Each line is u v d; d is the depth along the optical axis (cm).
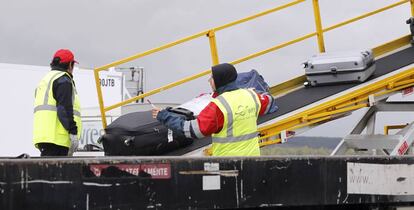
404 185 633
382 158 621
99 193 480
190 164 519
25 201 452
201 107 795
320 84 1006
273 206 554
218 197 529
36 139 739
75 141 740
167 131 787
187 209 514
